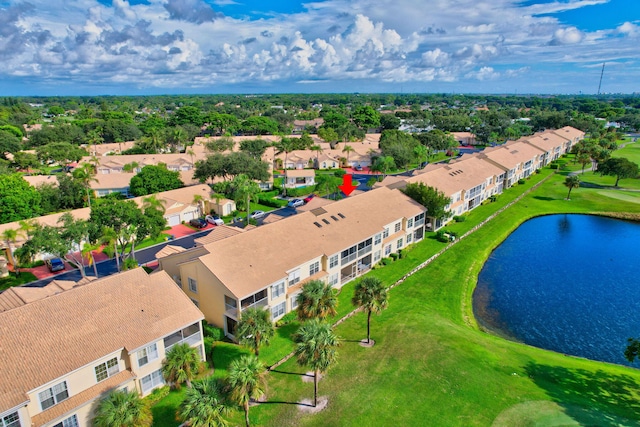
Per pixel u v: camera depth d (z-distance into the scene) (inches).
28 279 2043.6
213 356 1409.9
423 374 1314.0
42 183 3034.0
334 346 1164.5
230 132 6983.3
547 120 7475.4
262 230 1764.3
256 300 1514.5
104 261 2262.6
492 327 1745.8
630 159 4722.0
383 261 2165.4
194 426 927.7
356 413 1162.0
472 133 7052.2
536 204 3412.9
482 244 2536.9
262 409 1189.1
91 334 1118.4
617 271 2258.9
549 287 2084.2
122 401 970.7
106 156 4665.4
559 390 1253.7
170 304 1286.9
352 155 5059.1
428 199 2513.5
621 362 1518.2
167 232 2714.1
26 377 970.1
